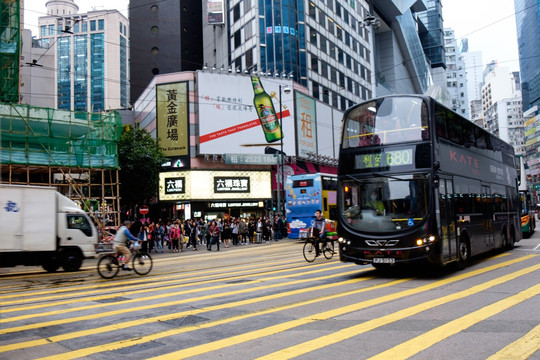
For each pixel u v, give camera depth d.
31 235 14.27
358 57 59.16
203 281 10.90
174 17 57.72
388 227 10.10
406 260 9.84
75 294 9.52
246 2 44.91
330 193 26.20
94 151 24.95
